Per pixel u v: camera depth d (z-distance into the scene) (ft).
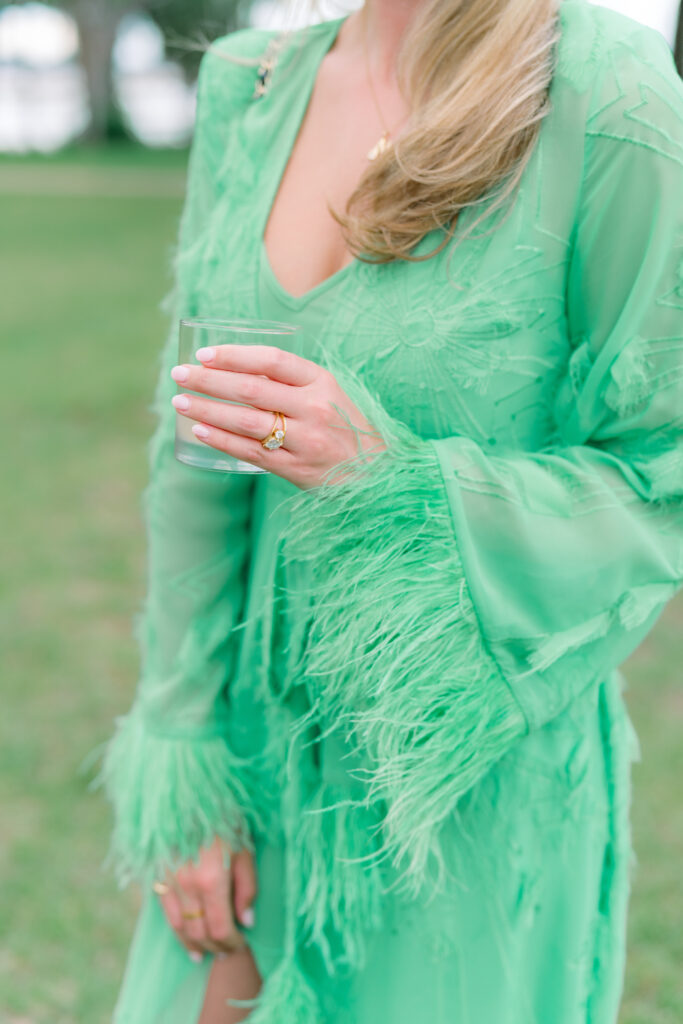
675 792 9.96
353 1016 3.99
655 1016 7.68
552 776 3.72
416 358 3.53
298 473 3.34
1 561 15.31
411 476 3.33
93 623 13.46
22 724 11.12
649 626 3.60
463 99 3.36
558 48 3.39
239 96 4.30
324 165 3.92
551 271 3.44
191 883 4.14
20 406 23.68
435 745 3.41
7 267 44.80
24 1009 7.68
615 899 3.95
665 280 3.27
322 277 3.81
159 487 4.17
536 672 3.45
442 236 3.52
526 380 3.56
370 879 3.81
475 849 3.72
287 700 3.95
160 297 38.37
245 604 4.20
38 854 9.29
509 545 3.32
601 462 3.47
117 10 128.88
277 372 3.22
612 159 3.29
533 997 3.87
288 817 4.00
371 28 3.98
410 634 3.35
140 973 4.47
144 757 4.17
